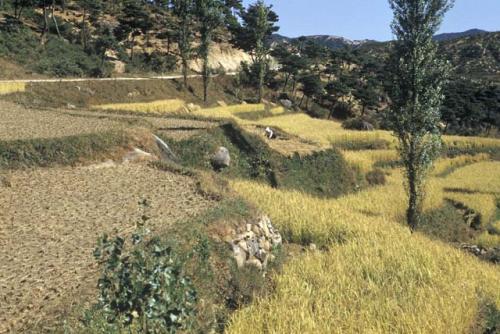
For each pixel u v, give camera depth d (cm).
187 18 8912
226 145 3922
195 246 1325
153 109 5900
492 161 7994
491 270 2239
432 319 1272
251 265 1530
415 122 3291
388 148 6969
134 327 801
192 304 809
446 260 1944
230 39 13388
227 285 1354
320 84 11781
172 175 2183
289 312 1198
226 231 1523
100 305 741
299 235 2069
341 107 12388
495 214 5056
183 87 8644
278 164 4134
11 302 990
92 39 8900
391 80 3378
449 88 12762
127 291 709
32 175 1998
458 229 4459
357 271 1634
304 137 5319
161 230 1420
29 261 1187
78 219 1509
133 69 8931
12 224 1441
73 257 1218
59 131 2469
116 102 6694
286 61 11975
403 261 1775
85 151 2270
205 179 2114
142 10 9750
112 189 1880
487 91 13625
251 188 2634
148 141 2641
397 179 5416
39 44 7638
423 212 4309
